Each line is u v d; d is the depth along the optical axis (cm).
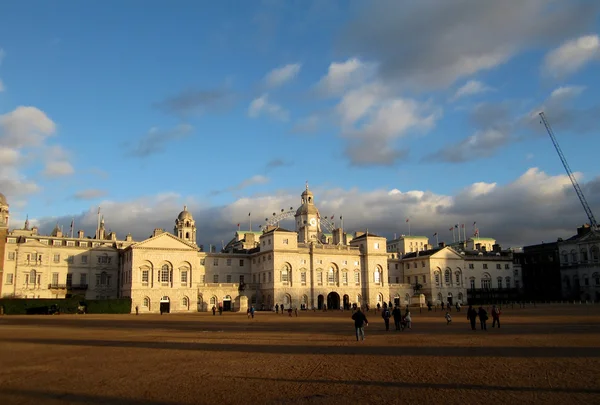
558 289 18775
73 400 2256
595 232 17612
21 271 12938
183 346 4275
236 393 2361
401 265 17450
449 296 16325
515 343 4184
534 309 11300
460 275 16762
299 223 17562
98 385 2570
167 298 12550
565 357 3316
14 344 4528
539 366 2981
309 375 2792
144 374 2873
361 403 2147
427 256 16338
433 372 2841
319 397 2264
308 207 17575
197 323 7656
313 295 14112
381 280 15300
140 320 8662
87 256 13762
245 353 3753
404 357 3441
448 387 2436
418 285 16238
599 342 4144
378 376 2741
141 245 12450
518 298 18050
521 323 6638
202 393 2369
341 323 7400
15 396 2341
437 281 16238
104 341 4781
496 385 2464
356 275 15050
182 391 2416
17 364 3291
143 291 12294
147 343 4550
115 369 3059
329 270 14638
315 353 3706
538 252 19838
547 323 6556
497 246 19675
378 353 3662
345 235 19575
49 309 11156
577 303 15550
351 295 14812
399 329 5759
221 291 13512
